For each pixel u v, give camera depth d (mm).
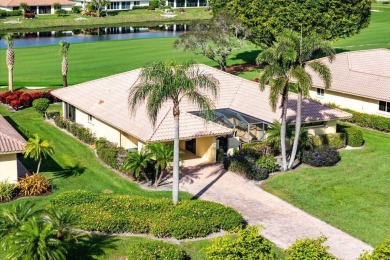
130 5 160375
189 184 39750
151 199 34938
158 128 42062
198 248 30703
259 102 49625
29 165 43062
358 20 78250
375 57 63719
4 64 82125
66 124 52344
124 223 32219
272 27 77312
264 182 40438
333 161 43875
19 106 59125
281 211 35812
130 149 44281
